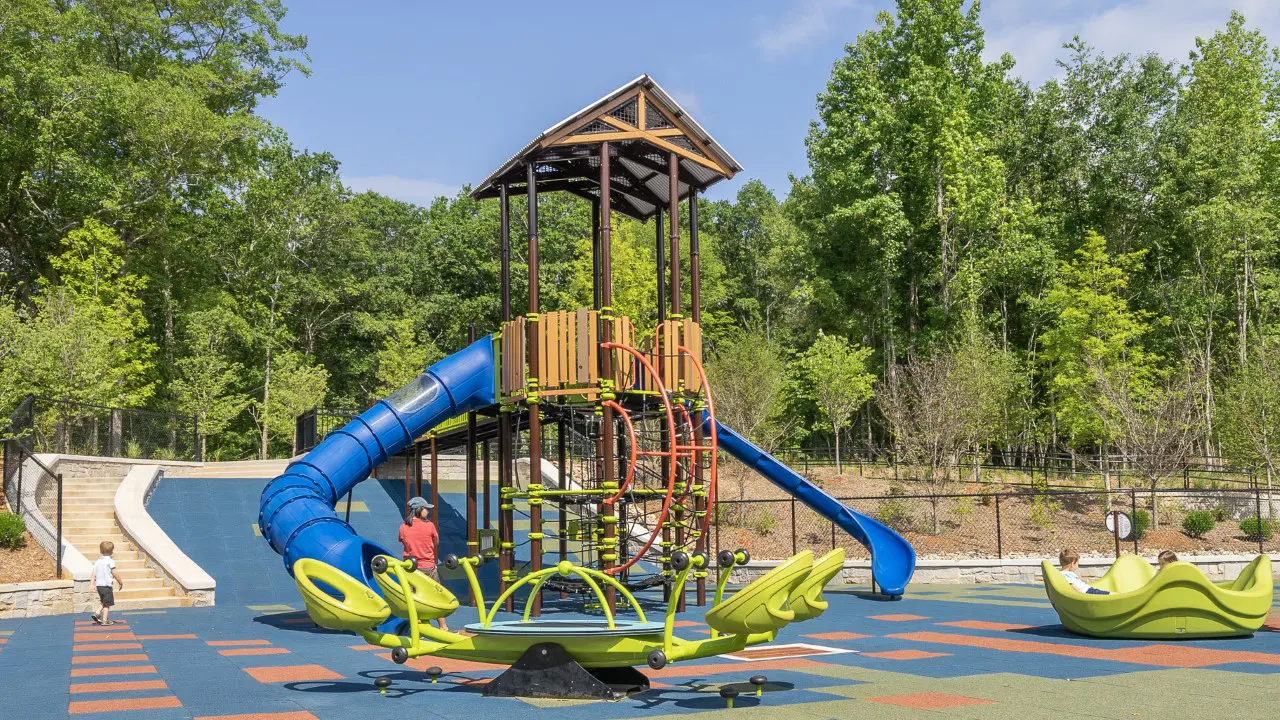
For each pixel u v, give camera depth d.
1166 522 27.95
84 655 11.41
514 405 16.80
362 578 13.81
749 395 35.31
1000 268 45.03
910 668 9.37
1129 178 49.56
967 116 44.00
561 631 7.82
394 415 16.75
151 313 48.66
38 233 42.88
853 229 49.06
